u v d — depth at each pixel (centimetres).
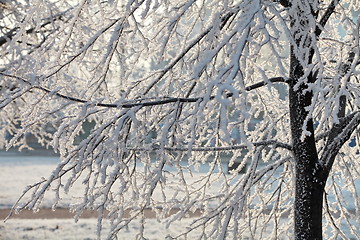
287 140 519
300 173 430
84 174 1775
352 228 538
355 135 511
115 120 347
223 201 425
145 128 376
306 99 419
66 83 409
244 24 273
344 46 445
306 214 426
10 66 501
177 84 393
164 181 363
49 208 1245
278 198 500
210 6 376
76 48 437
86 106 337
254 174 421
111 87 420
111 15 397
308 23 354
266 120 528
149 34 416
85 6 382
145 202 407
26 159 2430
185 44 395
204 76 391
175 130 361
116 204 403
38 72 391
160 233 980
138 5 350
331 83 345
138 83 389
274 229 507
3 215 1156
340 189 550
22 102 793
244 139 271
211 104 280
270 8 303
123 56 428
